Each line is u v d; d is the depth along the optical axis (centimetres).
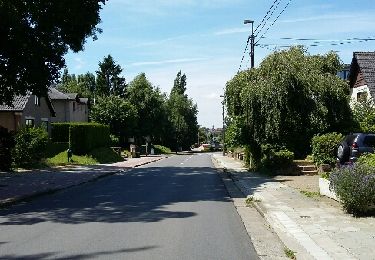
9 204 1362
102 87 10100
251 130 2528
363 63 3356
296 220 1000
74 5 2162
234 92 2672
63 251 756
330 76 2489
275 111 2398
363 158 1250
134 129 6869
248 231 944
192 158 5509
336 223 959
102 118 6294
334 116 2425
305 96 2398
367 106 2772
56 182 2023
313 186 1712
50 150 3862
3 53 2164
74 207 1306
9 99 2395
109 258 708
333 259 665
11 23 1927
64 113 5984
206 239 855
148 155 6600
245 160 3259
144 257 715
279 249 779
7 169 2659
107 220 1070
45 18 2155
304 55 2634
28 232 927
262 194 1482
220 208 1270
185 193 1659
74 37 2348
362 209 1038
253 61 2805
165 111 8344
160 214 1160
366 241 786
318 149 2217
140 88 7800
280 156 2259
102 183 2111
